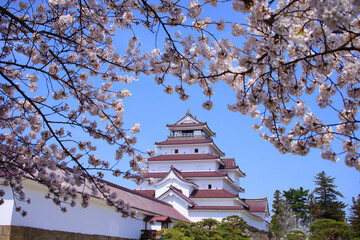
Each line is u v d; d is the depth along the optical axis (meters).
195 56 6.60
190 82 6.79
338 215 60.34
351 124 5.96
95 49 8.12
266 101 5.47
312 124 5.94
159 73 7.18
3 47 7.56
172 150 49.88
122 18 7.59
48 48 6.46
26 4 7.96
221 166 50.84
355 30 4.91
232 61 6.20
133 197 30.38
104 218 22.67
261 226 52.84
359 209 45.88
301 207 77.44
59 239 17.80
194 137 50.44
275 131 6.61
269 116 6.62
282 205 72.12
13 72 8.11
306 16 4.90
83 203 8.70
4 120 7.70
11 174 8.59
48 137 8.07
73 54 7.62
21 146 8.29
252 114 7.45
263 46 5.36
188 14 6.14
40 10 7.72
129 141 8.99
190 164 47.22
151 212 28.97
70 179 9.06
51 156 8.24
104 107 9.27
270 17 4.84
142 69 8.27
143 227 28.56
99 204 22.19
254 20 5.07
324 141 6.30
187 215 39.66
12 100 8.05
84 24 7.52
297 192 79.00
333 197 65.56
